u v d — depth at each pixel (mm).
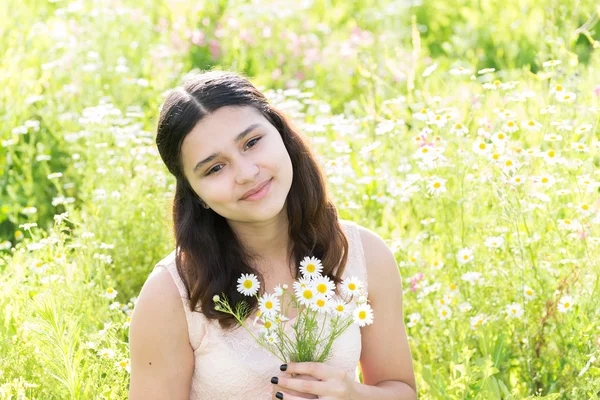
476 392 2684
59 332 2496
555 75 3883
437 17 7742
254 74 6562
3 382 2588
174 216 2289
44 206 4711
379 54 6293
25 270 3270
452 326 3010
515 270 3086
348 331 2268
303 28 7383
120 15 6656
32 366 2662
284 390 2168
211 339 2211
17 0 6699
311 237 2295
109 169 4145
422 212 3703
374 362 2424
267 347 2203
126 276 3684
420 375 2994
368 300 2379
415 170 3818
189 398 2314
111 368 2625
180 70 6285
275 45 6891
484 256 3230
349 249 2363
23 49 5887
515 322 2994
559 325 2920
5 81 5348
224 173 2113
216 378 2227
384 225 3814
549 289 3023
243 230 2264
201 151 2094
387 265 2391
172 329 2225
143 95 5637
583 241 3004
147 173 4012
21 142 5086
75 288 3086
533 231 3215
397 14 7746
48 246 3414
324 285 2143
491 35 6914
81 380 2529
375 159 4160
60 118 5031
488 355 2631
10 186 4602
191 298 2199
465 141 3488
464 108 4145
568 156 3561
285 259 2328
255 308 2211
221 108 2102
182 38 6773
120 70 5336
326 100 6078
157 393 2246
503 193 2984
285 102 4492
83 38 6070
